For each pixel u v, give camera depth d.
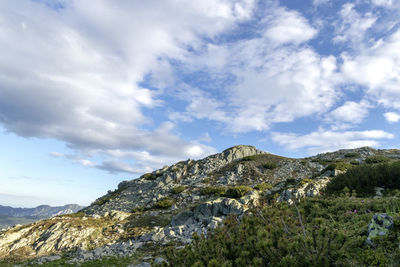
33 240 23.20
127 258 18.33
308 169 46.41
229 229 7.62
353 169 25.28
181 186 43.41
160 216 30.44
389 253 6.16
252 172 47.00
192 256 6.41
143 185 52.66
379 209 11.91
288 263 4.96
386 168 22.28
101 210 43.16
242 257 5.60
